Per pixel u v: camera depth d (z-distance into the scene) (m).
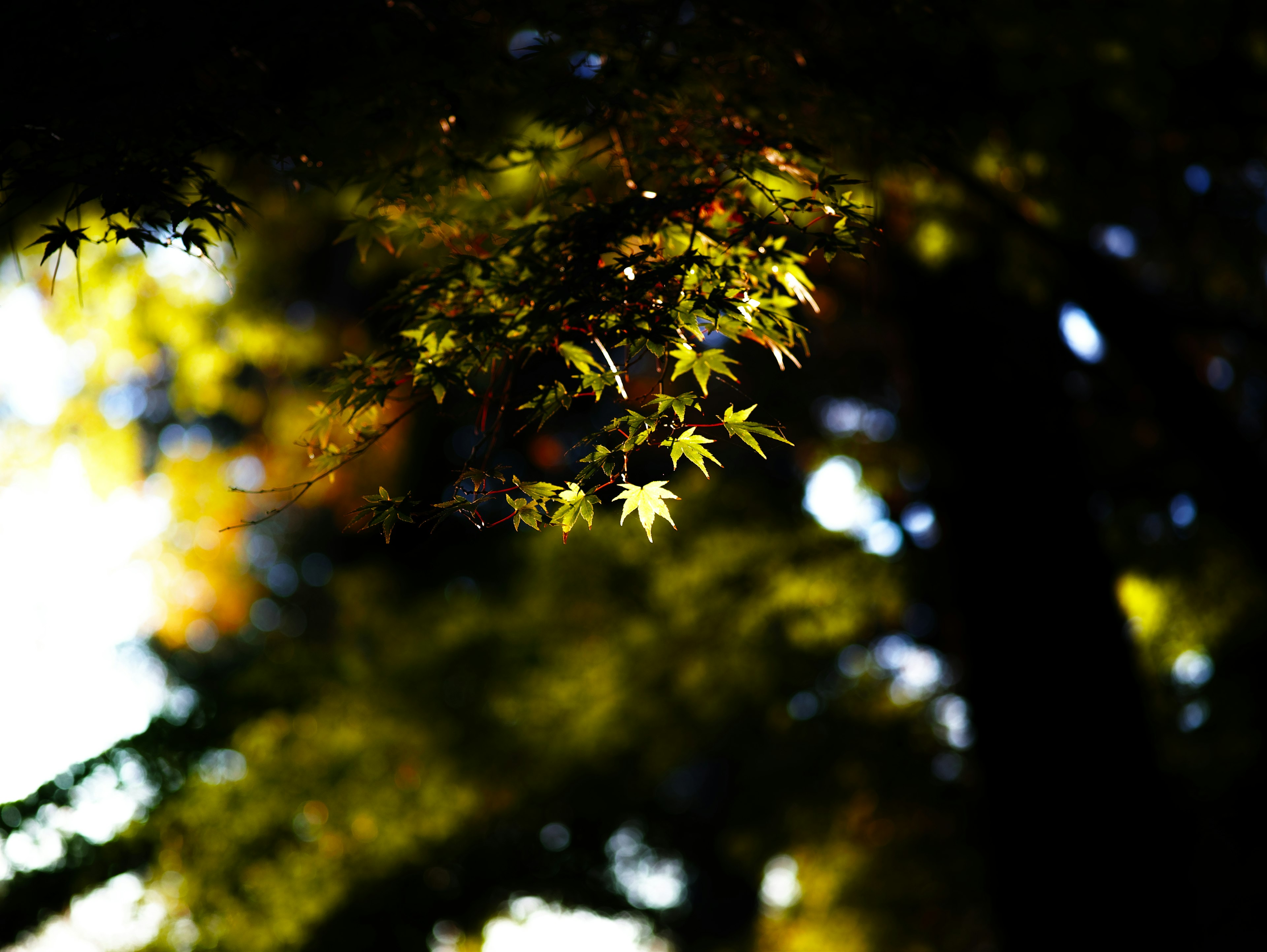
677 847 19.53
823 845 13.20
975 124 5.08
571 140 3.78
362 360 2.61
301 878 8.99
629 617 12.91
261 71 3.07
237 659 18.80
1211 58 6.08
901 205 6.34
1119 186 6.60
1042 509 7.07
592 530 12.49
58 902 7.52
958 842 12.02
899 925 12.51
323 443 2.70
